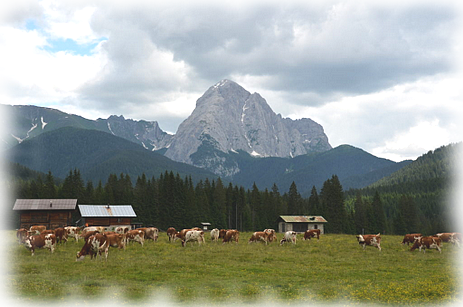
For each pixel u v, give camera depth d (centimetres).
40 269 2580
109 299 1855
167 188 11869
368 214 13712
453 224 17738
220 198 14200
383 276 2598
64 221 7731
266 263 3047
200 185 15650
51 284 2169
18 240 4353
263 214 13925
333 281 2386
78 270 2552
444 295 1998
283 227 10450
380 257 3528
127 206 8256
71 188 12619
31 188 12475
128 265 2756
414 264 3142
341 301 1864
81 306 1762
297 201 15962
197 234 4206
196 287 2175
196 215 12100
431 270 2869
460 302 1861
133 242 4334
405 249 4256
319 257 3444
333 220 12838
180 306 1761
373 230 13525
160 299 1878
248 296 1966
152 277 2391
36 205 7656
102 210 7900
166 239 5097
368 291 2075
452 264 3203
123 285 2197
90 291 1975
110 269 2612
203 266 2803
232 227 14188
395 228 13788
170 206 11762
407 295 2000
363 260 3312
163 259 3105
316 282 2344
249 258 3288
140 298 1889
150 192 11931
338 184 13100
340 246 4453
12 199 11481
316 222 10325
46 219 7656
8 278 2289
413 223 14112
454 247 4500
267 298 1911
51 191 12538
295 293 2053
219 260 3128
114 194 12731
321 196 15400
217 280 2347
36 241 3419
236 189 14588
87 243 3014
